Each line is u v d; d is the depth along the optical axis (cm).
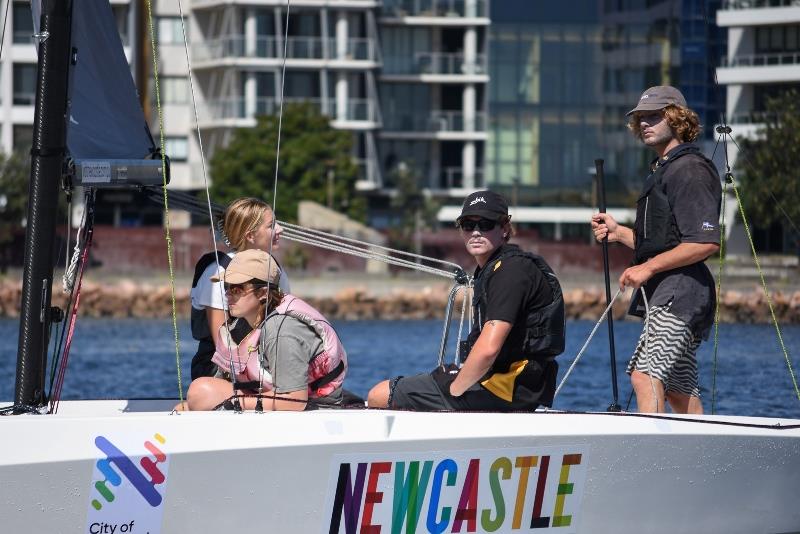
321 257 13988
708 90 12300
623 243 1847
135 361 5734
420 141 16900
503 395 1589
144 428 1358
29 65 14325
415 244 14662
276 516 1398
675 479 1569
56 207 1498
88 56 1653
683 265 1706
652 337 1736
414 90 16750
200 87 15988
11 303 10612
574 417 1527
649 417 1566
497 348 1537
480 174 16925
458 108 16888
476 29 16725
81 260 1587
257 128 14862
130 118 1692
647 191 1767
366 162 16088
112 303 10725
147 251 14262
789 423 1664
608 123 17388
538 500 1502
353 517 1424
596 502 1534
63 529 1330
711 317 1777
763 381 3681
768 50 12462
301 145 14775
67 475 1324
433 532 1459
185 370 5191
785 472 1631
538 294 1579
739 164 7725
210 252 1698
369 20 15788
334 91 15888
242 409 1512
